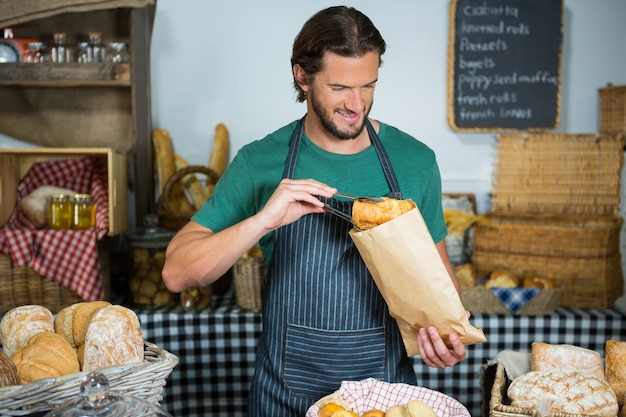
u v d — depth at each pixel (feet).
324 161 5.05
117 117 10.16
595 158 9.36
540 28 10.23
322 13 4.46
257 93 10.59
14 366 3.79
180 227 9.14
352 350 4.96
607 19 10.48
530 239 8.95
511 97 10.33
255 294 8.29
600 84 10.55
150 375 3.85
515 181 9.78
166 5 10.43
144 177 9.86
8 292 8.15
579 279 8.77
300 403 4.99
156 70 10.52
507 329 8.29
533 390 4.60
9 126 10.07
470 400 8.46
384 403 4.26
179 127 10.59
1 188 8.77
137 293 8.54
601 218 9.20
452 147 10.65
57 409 3.21
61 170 9.35
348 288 4.94
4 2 8.66
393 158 5.10
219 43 10.50
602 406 4.45
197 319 8.27
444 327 4.23
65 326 4.53
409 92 10.60
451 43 10.27
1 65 9.02
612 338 8.29
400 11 10.47
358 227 4.25
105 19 10.00
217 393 8.39
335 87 4.40
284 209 4.28
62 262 8.18
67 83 9.34
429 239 4.09
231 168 5.17
